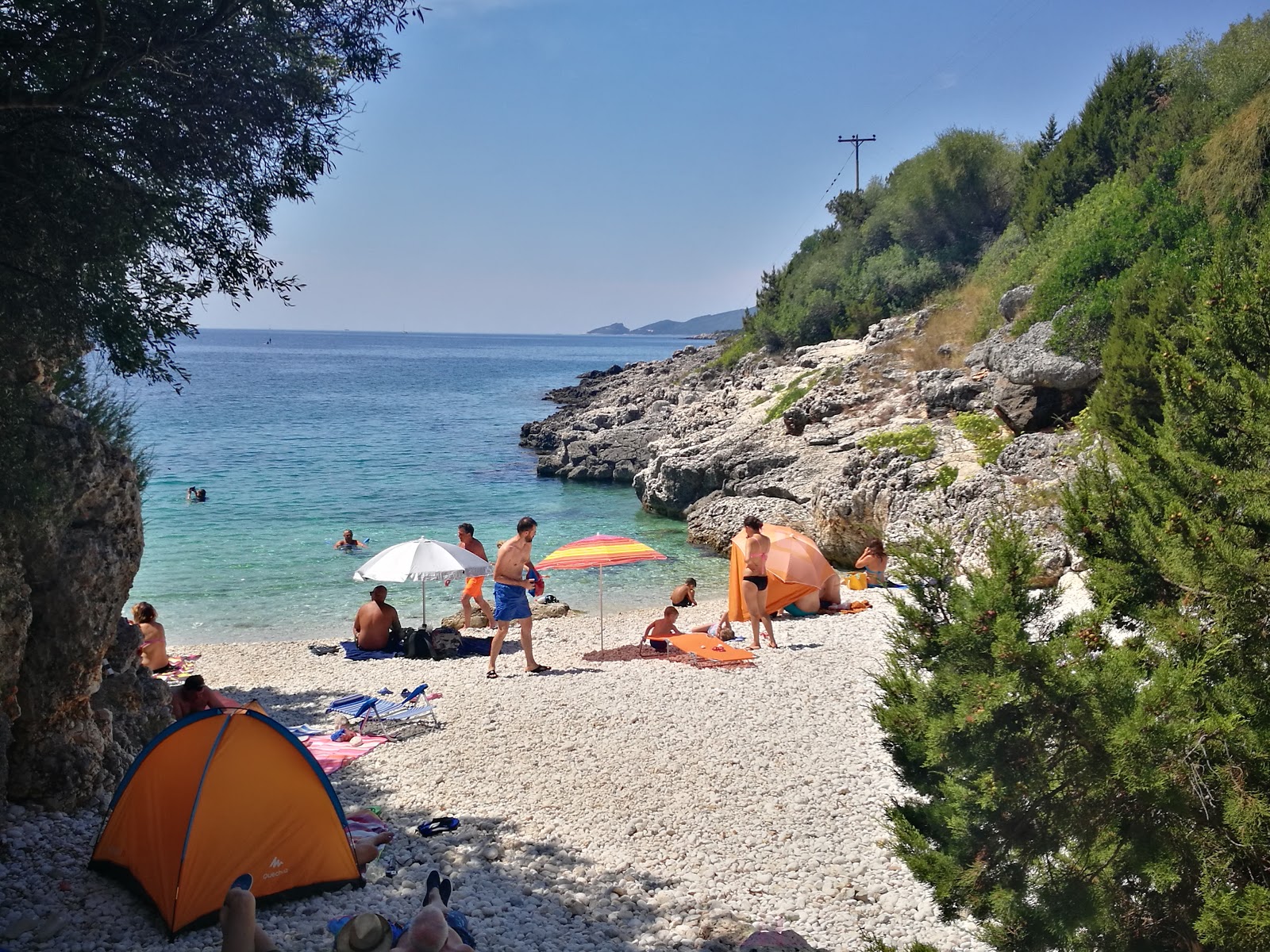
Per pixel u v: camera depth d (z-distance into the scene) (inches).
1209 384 254.4
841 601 743.1
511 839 342.0
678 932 278.8
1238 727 202.8
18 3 245.4
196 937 270.7
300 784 297.4
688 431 1605.6
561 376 5526.6
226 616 824.3
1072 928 209.0
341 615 826.8
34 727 337.4
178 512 1334.9
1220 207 832.9
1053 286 962.1
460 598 877.8
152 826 289.0
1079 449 782.5
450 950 237.6
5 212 247.6
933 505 866.8
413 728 460.8
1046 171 1423.5
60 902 286.4
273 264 295.9
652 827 353.4
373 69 294.2
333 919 277.7
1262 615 224.8
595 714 478.6
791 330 1994.3
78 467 325.1
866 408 1251.2
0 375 270.8
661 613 792.9
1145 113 1293.1
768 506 1155.9
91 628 341.4
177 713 437.1
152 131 269.0
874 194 2325.3
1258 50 1014.4
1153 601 247.9
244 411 3053.6
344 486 1596.9
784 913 293.7
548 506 1450.5
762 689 516.1
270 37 277.3
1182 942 208.8
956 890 223.0
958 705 213.0
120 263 269.6
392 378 5172.2
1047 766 212.4
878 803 374.9
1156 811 207.3
